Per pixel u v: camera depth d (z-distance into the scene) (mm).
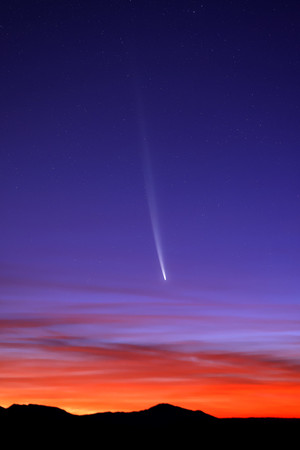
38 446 47312
